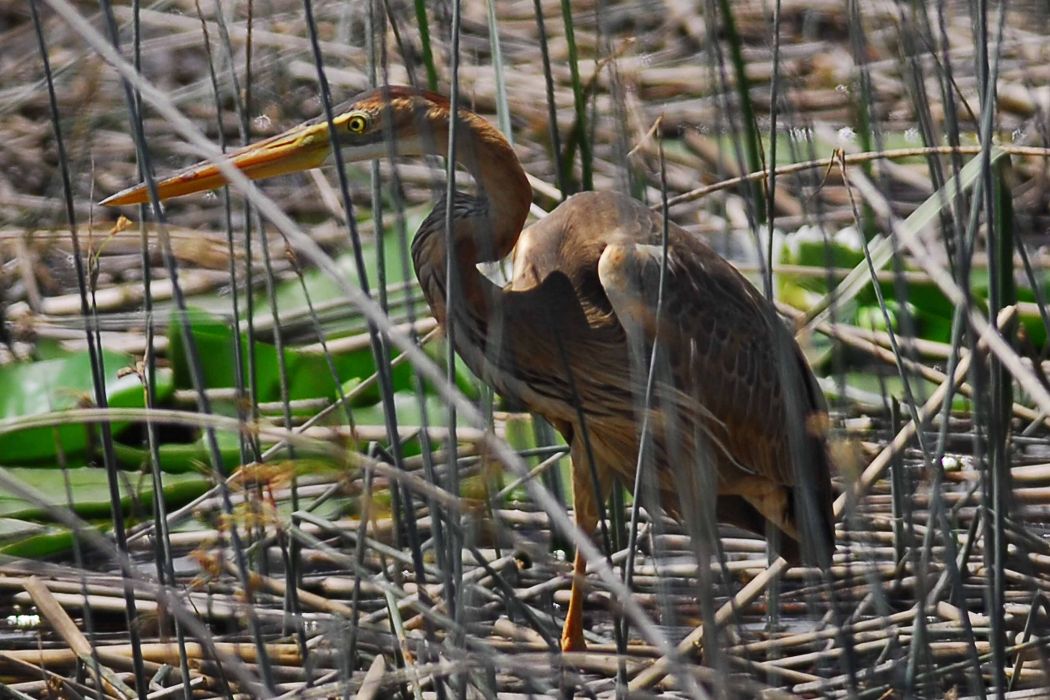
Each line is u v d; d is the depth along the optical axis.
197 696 7.89
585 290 8.57
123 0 14.90
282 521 6.36
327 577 9.09
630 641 8.48
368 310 4.61
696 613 8.62
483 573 8.14
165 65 16.03
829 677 7.57
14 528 9.34
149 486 9.77
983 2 5.72
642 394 6.04
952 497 9.59
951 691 7.46
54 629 8.12
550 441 9.85
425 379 8.76
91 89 8.21
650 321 8.38
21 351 11.47
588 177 8.83
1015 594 8.38
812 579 6.02
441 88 12.74
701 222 13.32
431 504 6.08
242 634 8.14
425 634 7.11
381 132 8.39
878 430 9.92
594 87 8.55
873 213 11.00
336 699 7.21
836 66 14.98
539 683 6.37
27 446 10.33
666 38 15.66
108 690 7.77
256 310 11.81
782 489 8.98
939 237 12.06
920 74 6.86
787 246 11.84
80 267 7.08
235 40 12.72
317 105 14.10
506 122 8.37
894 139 13.80
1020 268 11.21
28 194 13.30
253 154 8.35
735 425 8.84
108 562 9.34
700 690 4.64
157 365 11.45
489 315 8.17
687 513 5.81
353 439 7.06
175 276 6.73
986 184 5.89
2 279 12.07
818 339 11.02
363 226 13.01
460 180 11.29
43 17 14.55
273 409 10.66
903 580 8.64
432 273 8.43
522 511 9.67
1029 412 9.82
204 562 6.03
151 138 14.73
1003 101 14.12
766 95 14.15
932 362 11.00
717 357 8.68
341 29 13.62
